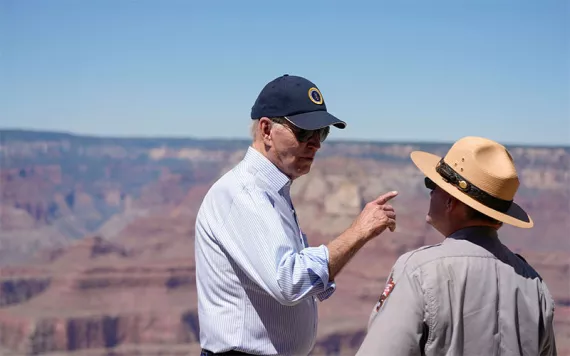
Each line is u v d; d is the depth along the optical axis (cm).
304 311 302
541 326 265
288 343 297
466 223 273
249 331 294
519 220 266
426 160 290
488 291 257
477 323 254
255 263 282
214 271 296
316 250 282
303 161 300
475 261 260
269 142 298
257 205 288
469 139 276
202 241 301
